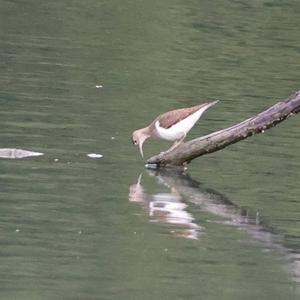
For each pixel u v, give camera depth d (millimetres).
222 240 13266
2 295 11070
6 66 22766
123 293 11352
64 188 14891
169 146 17672
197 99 21234
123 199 14656
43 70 22703
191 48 26844
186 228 13602
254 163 16969
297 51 27672
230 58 26047
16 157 16203
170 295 11375
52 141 17203
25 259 12125
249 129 16281
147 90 21703
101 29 28312
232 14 32219
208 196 15094
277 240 13391
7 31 26750
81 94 20766
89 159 16484
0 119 18203
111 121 18828
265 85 23125
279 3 34625
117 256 12430
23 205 14008
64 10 30672
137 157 16906
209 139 16375
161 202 14617
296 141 18438
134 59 24906
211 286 11711
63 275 11758
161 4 32844
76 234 13078
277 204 14883
